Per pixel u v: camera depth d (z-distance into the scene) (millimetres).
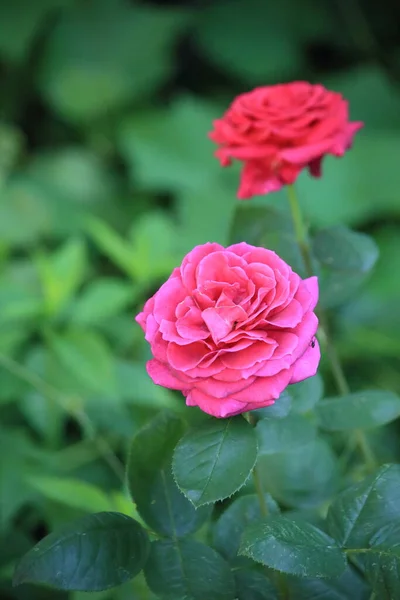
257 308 546
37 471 803
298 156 655
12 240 1224
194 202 1251
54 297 816
